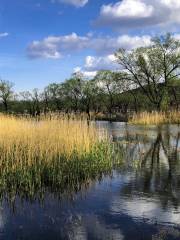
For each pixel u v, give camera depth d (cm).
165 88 5722
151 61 5666
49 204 1177
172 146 2441
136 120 4669
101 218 1050
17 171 1393
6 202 1198
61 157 1598
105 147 1948
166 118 4669
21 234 949
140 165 1769
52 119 1897
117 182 1448
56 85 8869
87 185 1406
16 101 8481
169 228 980
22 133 1722
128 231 962
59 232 960
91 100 8631
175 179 1491
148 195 1267
